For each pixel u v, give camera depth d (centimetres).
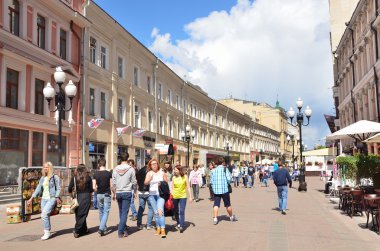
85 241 902
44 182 954
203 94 4838
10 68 1802
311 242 873
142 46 3098
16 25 1856
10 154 1770
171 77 3912
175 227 1089
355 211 1311
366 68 2873
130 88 2945
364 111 2933
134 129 3003
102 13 2491
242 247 820
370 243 860
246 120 7006
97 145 2467
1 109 1692
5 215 1366
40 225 1161
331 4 4459
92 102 2444
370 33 2623
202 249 804
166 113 3778
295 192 2503
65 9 2161
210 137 5203
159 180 976
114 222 1204
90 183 975
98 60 2505
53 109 2097
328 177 2416
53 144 2086
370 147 2498
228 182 1175
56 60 2106
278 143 9612
